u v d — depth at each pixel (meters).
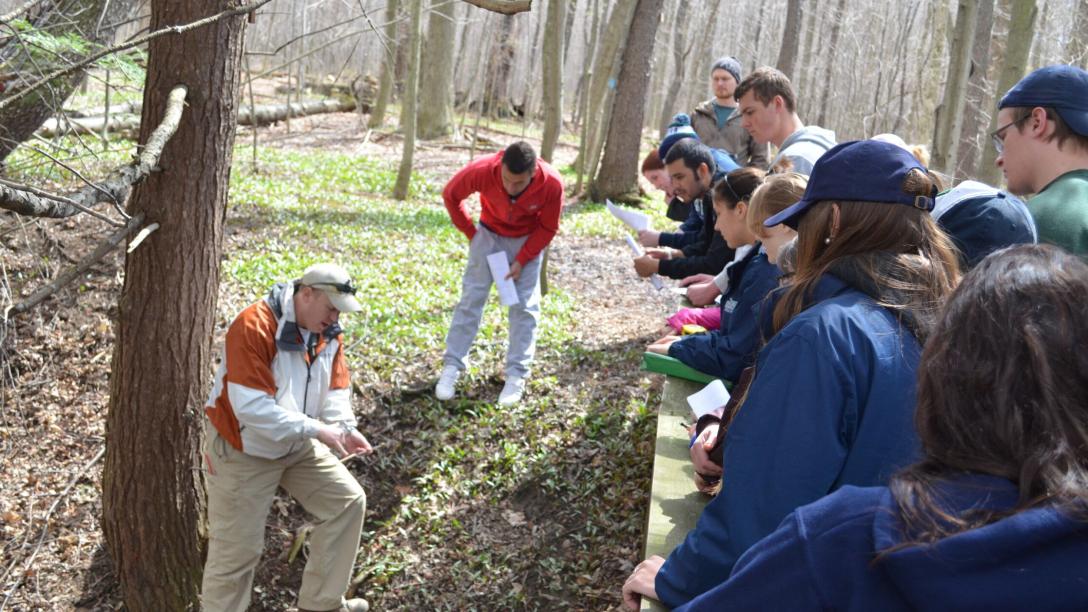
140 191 5.17
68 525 6.39
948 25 16.47
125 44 3.23
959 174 11.80
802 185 3.42
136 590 5.76
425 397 7.24
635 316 9.30
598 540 5.55
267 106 24.69
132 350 5.38
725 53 42.66
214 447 4.93
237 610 5.10
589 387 7.20
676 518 3.52
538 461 6.32
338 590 5.21
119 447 5.56
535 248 6.75
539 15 32.94
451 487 6.32
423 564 5.79
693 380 4.73
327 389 5.10
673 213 6.78
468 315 6.98
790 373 2.00
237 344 4.70
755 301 3.64
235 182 14.09
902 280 2.05
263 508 5.00
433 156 21.81
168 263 5.21
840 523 1.23
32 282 8.27
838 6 30.52
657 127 42.19
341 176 16.88
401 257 10.91
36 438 7.08
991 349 1.16
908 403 1.96
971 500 1.12
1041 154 3.22
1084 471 1.06
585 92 22.73
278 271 9.73
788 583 1.26
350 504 5.16
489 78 31.50
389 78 24.25
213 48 4.93
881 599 1.17
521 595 5.34
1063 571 1.02
